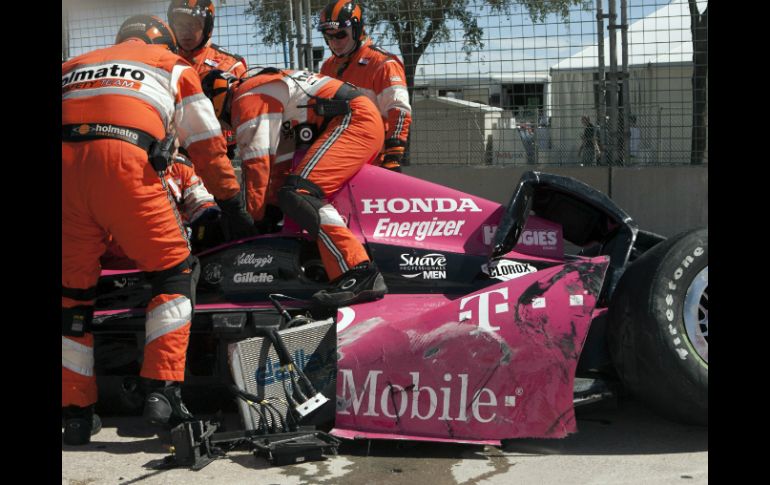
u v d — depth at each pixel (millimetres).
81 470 3074
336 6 5637
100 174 3135
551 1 6953
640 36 7211
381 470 3039
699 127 6891
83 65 3309
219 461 3154
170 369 3256
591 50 7828
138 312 3662
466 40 7172
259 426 3291
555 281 3240
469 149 7270
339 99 3785
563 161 7156
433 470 3033
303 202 3580
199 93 3500
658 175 6898
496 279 3629
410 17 7195
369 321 3389
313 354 3414
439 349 3229
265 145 3822
